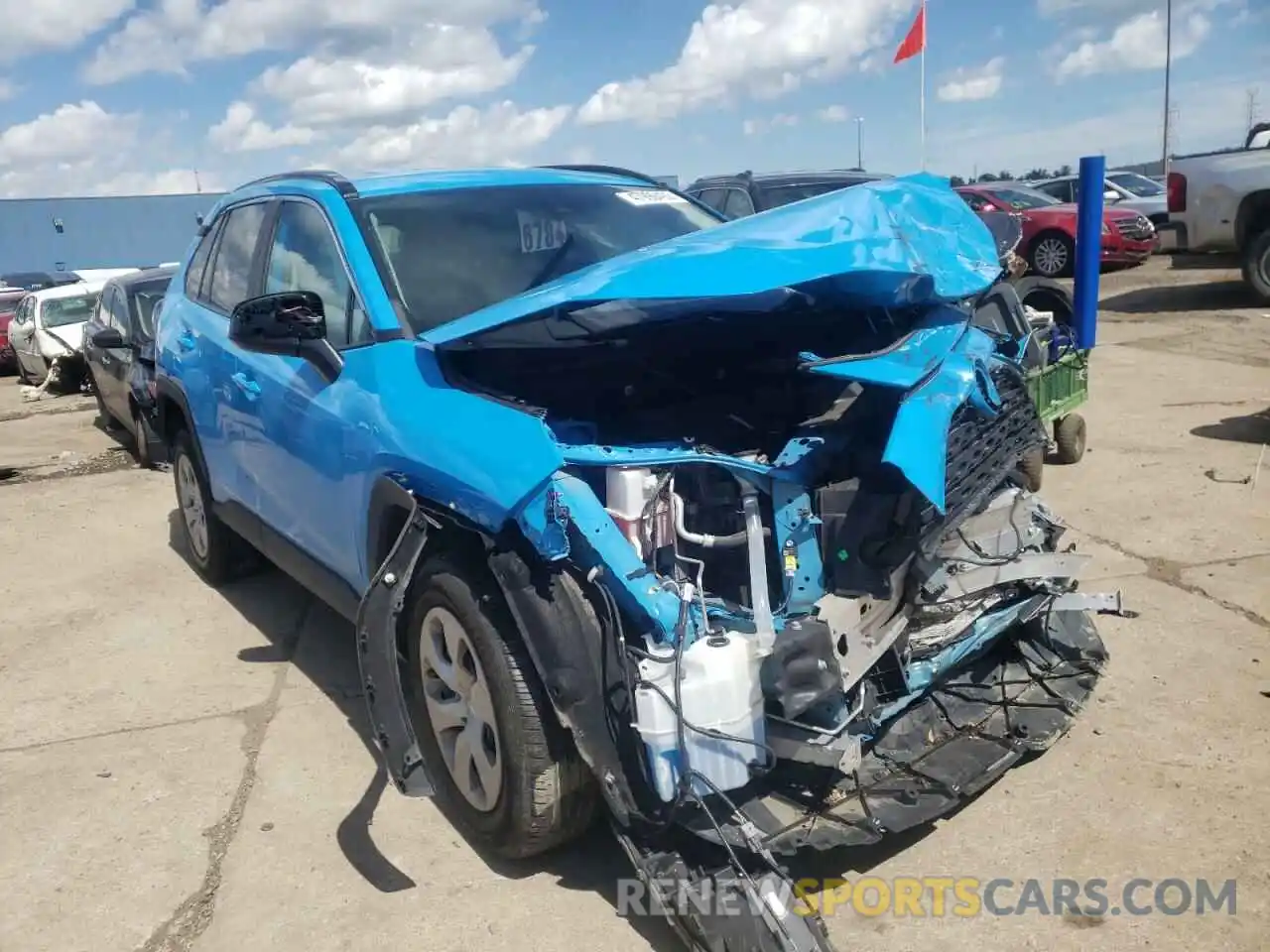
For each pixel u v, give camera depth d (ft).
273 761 12.30
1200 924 8.71
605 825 10.52
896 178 11.09
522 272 12.17
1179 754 11.09
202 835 10.89
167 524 22.76
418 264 11.86
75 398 45.29
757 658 8.34
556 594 8.62
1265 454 21.30
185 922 9.57
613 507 8.91
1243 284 46.52
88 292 49.06
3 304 62.85
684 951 8.73
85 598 18.25
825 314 10.57
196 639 16.07
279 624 16.51
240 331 11.18
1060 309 21.45
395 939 9.14
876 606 8.87
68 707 14.01
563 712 8.50
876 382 8.63
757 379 11.19
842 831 8.70
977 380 9.25
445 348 9.89
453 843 10.50
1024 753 10.48
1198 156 40.57
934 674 9.88
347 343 11.59
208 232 17.20
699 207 15.12
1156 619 14.19
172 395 17.08
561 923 9.19
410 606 10.37
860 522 8.84
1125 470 20.85
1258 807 10.16
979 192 58.70
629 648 8.54
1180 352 32.81
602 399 10.71
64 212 126.82
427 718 10.51
